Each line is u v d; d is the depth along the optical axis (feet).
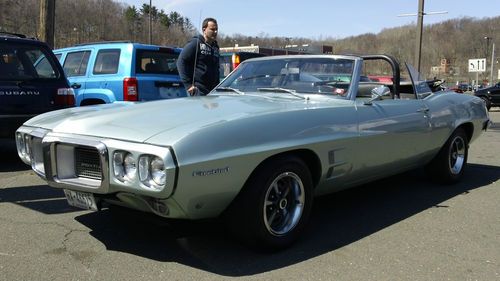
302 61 15.30
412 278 10.52
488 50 286.66
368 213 15.26
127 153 9.78
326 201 16.66
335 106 13.03
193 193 9.77
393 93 16.35
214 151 9.89
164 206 9.93
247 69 16.35
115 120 10.98
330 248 12.10
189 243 12.14
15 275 10.15
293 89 14.62
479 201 16.99
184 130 9.87
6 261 10.85
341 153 12.77
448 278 10.57
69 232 12.79
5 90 20.08
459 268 11.12
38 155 12.10
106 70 26.03
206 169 9.76
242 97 14.15
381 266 11.10
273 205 11.46
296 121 11.65
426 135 16.65
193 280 10.11
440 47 308.60
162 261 11.03
